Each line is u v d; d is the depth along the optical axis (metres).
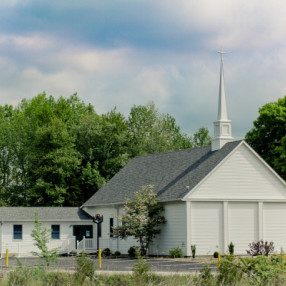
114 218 69.38
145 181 68.75
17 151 103.19
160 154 73.50
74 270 33.84
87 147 102.19
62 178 94.00
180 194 58.16
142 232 60.28
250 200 59.28
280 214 60.66
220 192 58.41
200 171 59.94
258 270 28.33
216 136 62.91
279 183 60.88
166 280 29.38
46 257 33.69
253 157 60.09
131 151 104.19
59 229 71.38
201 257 56.25
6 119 111.31
